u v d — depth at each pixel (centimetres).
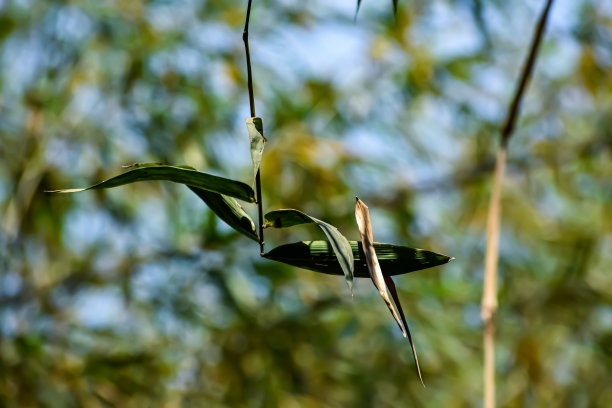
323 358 362
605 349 421
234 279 350
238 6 372
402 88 401
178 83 351
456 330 412
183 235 359
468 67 400
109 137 354
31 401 305
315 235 358
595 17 415
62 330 338
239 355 343
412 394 387
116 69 356
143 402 322
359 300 383
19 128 359
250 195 131
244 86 362
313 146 359
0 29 362
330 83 383
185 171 131
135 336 348
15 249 344
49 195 349
